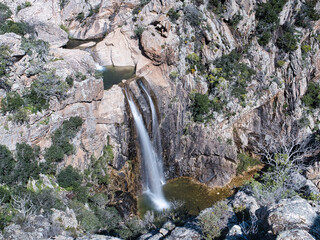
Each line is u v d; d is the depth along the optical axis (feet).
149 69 221.66
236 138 227.40
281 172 145.79
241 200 123.65
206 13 226.38
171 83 220.23
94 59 229.66
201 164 218.38
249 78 225.76
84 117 182.09
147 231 157.89
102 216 163.02
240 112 221.66
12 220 123.95
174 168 218.38
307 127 228.63
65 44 229.45
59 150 167.22
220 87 217.56
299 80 228.43
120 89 199.82
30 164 153.89
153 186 207.00
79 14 239.30
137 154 200.44
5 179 141.59
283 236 71.31
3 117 149.18
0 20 202.59
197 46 224.74
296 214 79.30
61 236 112.78
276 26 227.81
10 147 150.82
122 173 196.03
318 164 176.65
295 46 225.76
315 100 229.25
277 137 230.89
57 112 170.40
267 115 230.68
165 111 215.92
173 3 225.15
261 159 231.09
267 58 230.68
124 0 241.14
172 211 184.24
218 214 111.34
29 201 138.10
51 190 153.28
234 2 226.99
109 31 241.96
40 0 223.92
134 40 230.48
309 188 142.72
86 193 170.50
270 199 120.98
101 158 191.93
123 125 197.88
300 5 228.43
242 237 92.22
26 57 168.55
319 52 230.48
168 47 217.77
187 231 113.70
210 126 216.74
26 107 157.48
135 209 185.68
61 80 172.04
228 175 218.18
